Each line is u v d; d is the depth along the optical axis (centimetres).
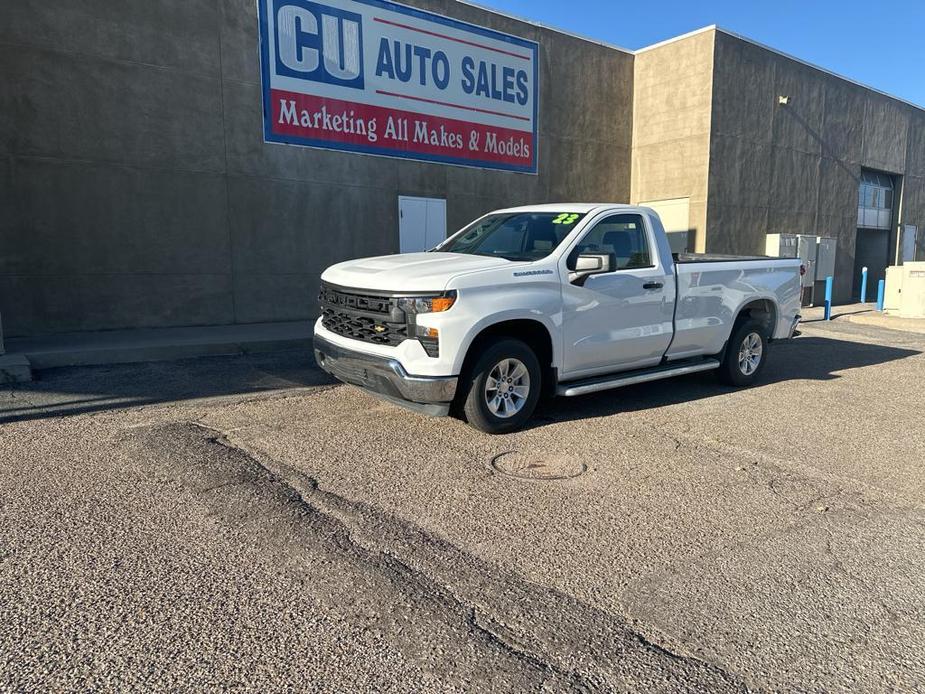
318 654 271
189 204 1109
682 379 849
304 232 1231
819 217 1970
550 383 608
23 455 499
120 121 1036
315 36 1198
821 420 655
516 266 566
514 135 1510
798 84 1836
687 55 1641
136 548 356
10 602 303
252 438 553
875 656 281
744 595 326
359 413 635
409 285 528
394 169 1327
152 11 1045
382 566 343
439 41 1356
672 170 1698
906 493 467
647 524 405
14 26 945
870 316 1667
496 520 404
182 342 930
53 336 986
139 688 248
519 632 290
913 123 2286
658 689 256
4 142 952
